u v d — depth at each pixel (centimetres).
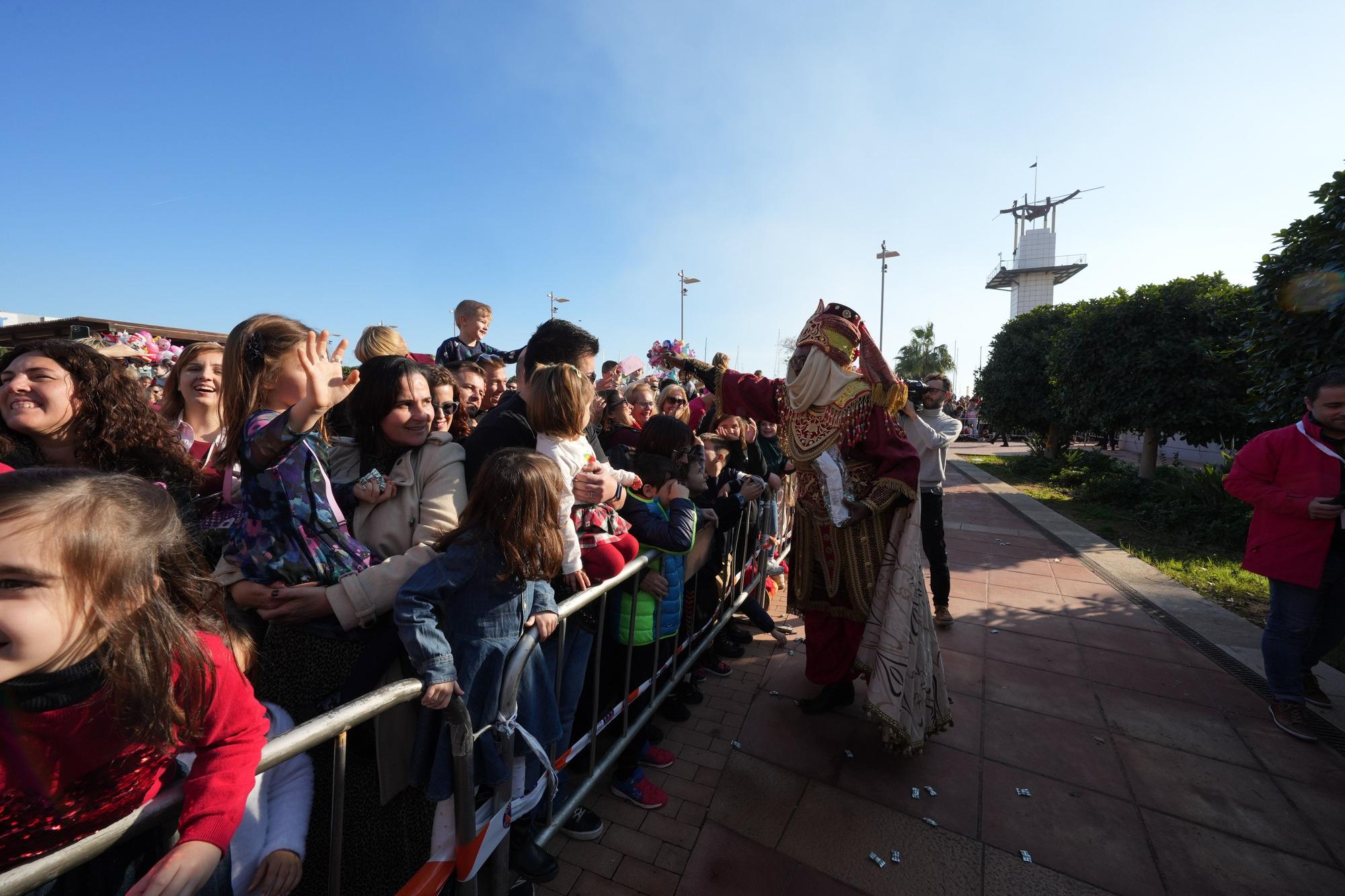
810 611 305
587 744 228
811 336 282
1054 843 229
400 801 170
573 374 210
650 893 203
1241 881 213
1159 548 688
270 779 140
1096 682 354
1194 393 886
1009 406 1523
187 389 244
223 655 104
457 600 166
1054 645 404
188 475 192
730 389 321
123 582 86
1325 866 220
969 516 855
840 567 284
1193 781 266
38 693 84
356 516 176
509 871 202
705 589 342
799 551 304
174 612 95
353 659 162
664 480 263
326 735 119
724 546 346
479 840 159
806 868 216
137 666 89
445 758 155
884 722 258
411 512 176
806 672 319
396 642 160
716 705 325
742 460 418
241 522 154
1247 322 571
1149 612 466
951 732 301
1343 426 297
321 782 161
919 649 268
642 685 261
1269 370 536
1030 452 1791
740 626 431
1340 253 460
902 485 264
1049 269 4169
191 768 111
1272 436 317
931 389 437
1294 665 305
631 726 252
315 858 160
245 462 149
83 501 83
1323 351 475
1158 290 966
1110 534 757
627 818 239
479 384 359
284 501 150
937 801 251
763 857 220
